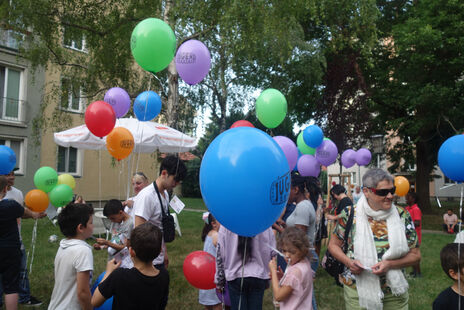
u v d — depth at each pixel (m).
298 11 8.45
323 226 4.94
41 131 14.57
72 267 2.30
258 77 12.70
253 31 7.53
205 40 9.55
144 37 3.51
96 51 9.70
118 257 3.07
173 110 8.94
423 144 15.99
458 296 1.99
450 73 13.06
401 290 2.25
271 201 2.00
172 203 4.02
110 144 4.45
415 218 5.78
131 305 1.90
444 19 12.23
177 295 4.43
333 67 12.38
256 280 2.42
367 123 11.96
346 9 9.94
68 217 2.37
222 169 1.99
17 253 3.23
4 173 3.72
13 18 8.15
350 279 2.46
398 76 13.96
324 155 5.04
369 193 2.36
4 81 13.70
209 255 2.83
